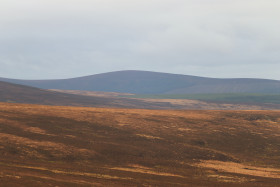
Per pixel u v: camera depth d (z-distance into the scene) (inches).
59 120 3816.4
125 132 3681.1
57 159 2444.6
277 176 2410.2
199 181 1991.9
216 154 3198.8
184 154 3097.9
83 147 2817.4
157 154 2974.9
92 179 1708.9
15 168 1745.8
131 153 2876.5
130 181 1772.9
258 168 2790.4
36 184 1379.2
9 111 4035.4
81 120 3956.7
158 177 2018.9
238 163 3009.4
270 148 3715.6
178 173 2292.1
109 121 4087.1
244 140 3934.5
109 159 2650.1
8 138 2726.4
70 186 1446.9
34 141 2763.3
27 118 3715.6
